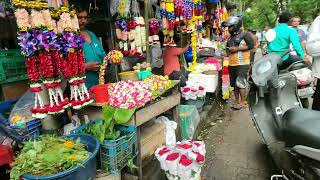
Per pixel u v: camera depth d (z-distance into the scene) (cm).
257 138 445
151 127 346
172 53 543
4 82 319
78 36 246
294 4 2256
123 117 264
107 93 289
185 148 280
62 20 230
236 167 358
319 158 221
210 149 414
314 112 267
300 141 246
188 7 527
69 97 272
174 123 376
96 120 286
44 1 216
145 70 383
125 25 365
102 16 446
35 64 219
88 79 346
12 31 354
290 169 268
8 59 322
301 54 471
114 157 247
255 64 343
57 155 208
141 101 278
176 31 572
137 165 292
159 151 281
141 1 448
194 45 612
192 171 266
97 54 358
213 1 825
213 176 339
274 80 321
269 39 506
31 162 198
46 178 182
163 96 369
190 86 506
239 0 1905
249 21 2153
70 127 297
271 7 2545
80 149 225
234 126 507
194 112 438
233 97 713
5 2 307
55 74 231
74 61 243
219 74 698
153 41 432
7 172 235
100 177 244
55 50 227
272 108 331
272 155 312
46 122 287
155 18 473
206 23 886
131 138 269
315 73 387
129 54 376
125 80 357
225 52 822
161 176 324
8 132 273
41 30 214
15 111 283
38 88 225
